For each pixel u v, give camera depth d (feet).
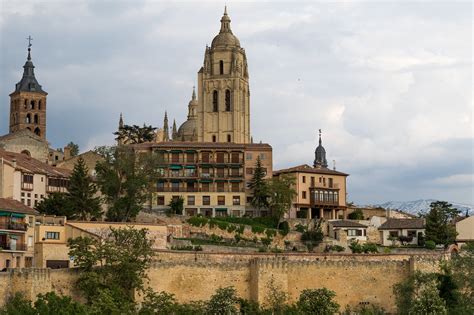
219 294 490.08
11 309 427.33
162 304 469.57
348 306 537.65
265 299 519.60
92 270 481.87
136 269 486.79
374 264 544.62
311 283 534.37
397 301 525.34
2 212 525.34
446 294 529.86
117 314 444.14
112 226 579.48
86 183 645.51
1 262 512.63
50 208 618.85
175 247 617.21
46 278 470.80
